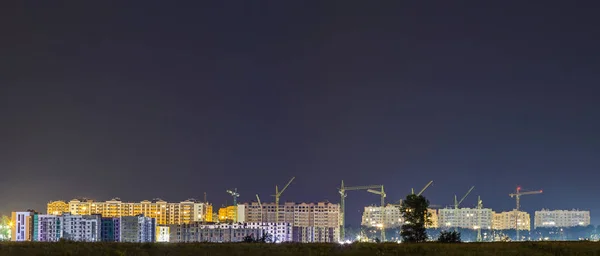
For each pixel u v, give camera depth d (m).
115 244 59.38
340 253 56.22
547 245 67.62
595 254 57.81
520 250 60.81
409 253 57.25
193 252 53.59
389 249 60.34
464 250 60.31
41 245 56.53
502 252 58.25
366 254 55.91
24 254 49.28
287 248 59.47
